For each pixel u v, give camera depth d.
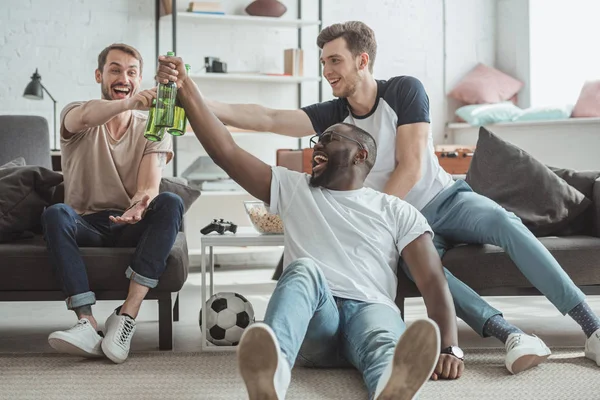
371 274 2.41
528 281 2.89
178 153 5.69
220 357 2.69
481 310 2.60
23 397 2.22
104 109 2.77
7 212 2.95
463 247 2.92
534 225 3.17
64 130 3.00
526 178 3.25
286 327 2.00
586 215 3.28
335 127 2.51
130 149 3.02
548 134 5.67
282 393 1.82
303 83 5.98
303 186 2.50
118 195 3.00
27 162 3.94
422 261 2.45
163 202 2.76
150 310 3.73
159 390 2.29
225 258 5.43
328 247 2.43
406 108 2.85
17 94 5.37
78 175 3.01
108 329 2.63
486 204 2.79
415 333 1.77
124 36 5.55
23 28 5.37
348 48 2.83
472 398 2.19
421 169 2.83
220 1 5.58
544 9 6.09
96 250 2.77
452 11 6.29
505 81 6.15
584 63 5.88
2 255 2.76
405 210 2.50
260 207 2.97
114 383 2.37
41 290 2.79
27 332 3.21
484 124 5.95
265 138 5.92
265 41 5.90
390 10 6.17
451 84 6.31
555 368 2.51
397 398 1.80
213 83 5.78
